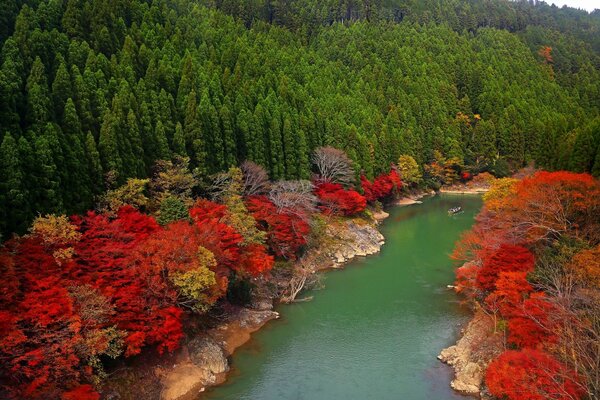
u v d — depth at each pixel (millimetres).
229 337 40844
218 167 59312
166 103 56656
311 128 82875
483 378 33000
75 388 26938
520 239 40438
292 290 50125
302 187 65000
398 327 43188
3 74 42781
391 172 100438
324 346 39906
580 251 33500
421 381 34469
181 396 32531
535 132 123000
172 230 36875
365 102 116375
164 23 89938
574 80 166625
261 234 49062
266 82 88000
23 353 25578
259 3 150250
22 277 28469
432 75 140375
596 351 25188
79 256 33344
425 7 196750
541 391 25062
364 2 178375
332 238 65250
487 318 39625
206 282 34125
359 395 32781
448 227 79562
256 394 33000
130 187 43938
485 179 120375
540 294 31328
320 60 127688
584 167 58875
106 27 69688
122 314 31203
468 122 129500
